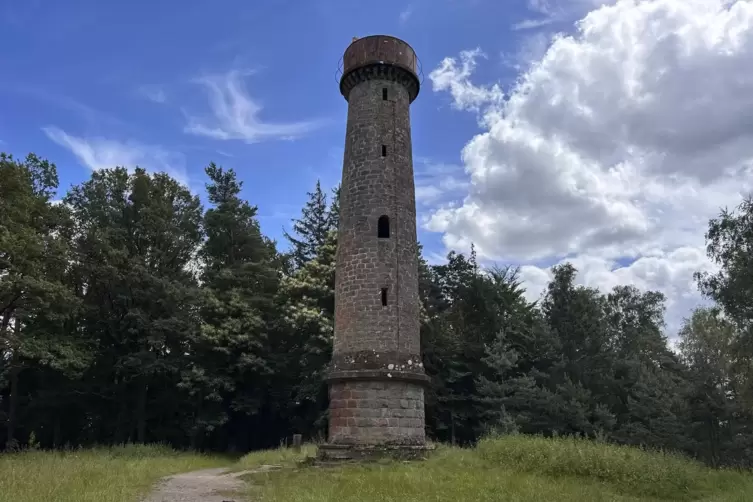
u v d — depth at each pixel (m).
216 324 40.56
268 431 46.12
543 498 14.63
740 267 35.41
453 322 47.69
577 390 40.72
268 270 43.56
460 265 50.84
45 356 33.53
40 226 34.75
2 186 30.70
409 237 25.00
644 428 40.97
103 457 25.62
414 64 27.25
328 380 23.12
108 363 41.38
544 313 49.00
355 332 23.23
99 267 37.91
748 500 16.58
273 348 44.00
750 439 41.94
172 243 44.12
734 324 38.44
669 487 18.12
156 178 44.94
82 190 44.34
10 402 39.50
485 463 20.31
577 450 20.25
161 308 40.88
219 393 41.09
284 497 14.56
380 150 25.38
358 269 23.97
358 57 26.55
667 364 56.06
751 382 38.28
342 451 21.41
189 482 19.05
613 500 15.76
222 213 45.09
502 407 38.44
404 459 21.00
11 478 16.33
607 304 62.09
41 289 30.17
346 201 25.38
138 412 40.94
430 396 40.31
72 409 43.53
